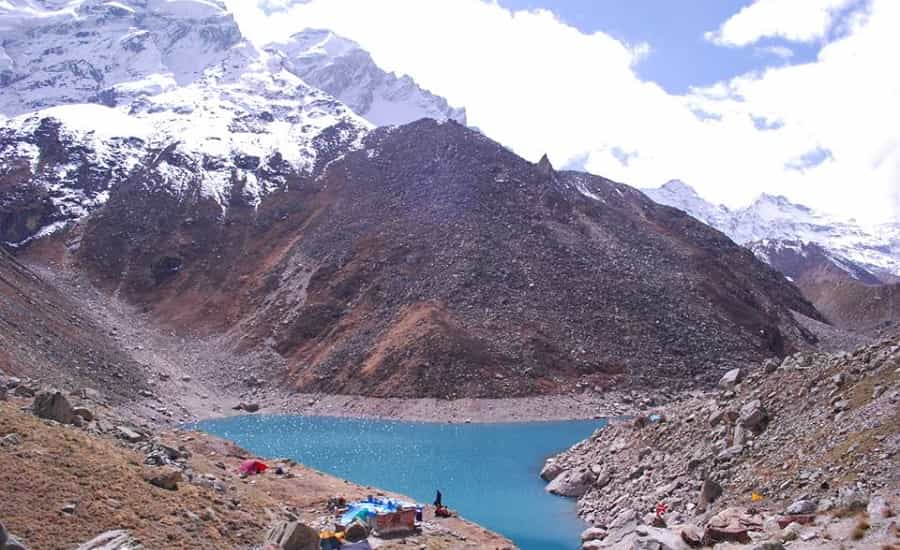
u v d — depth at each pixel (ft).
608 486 202.90
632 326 489.26
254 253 632.79
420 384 422.41
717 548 111.96
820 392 169.99
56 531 97.14
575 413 402.93
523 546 172.14
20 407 150.20
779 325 583.58
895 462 126.52
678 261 604.08
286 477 183.93
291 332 512.63
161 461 139.13
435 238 565.12
